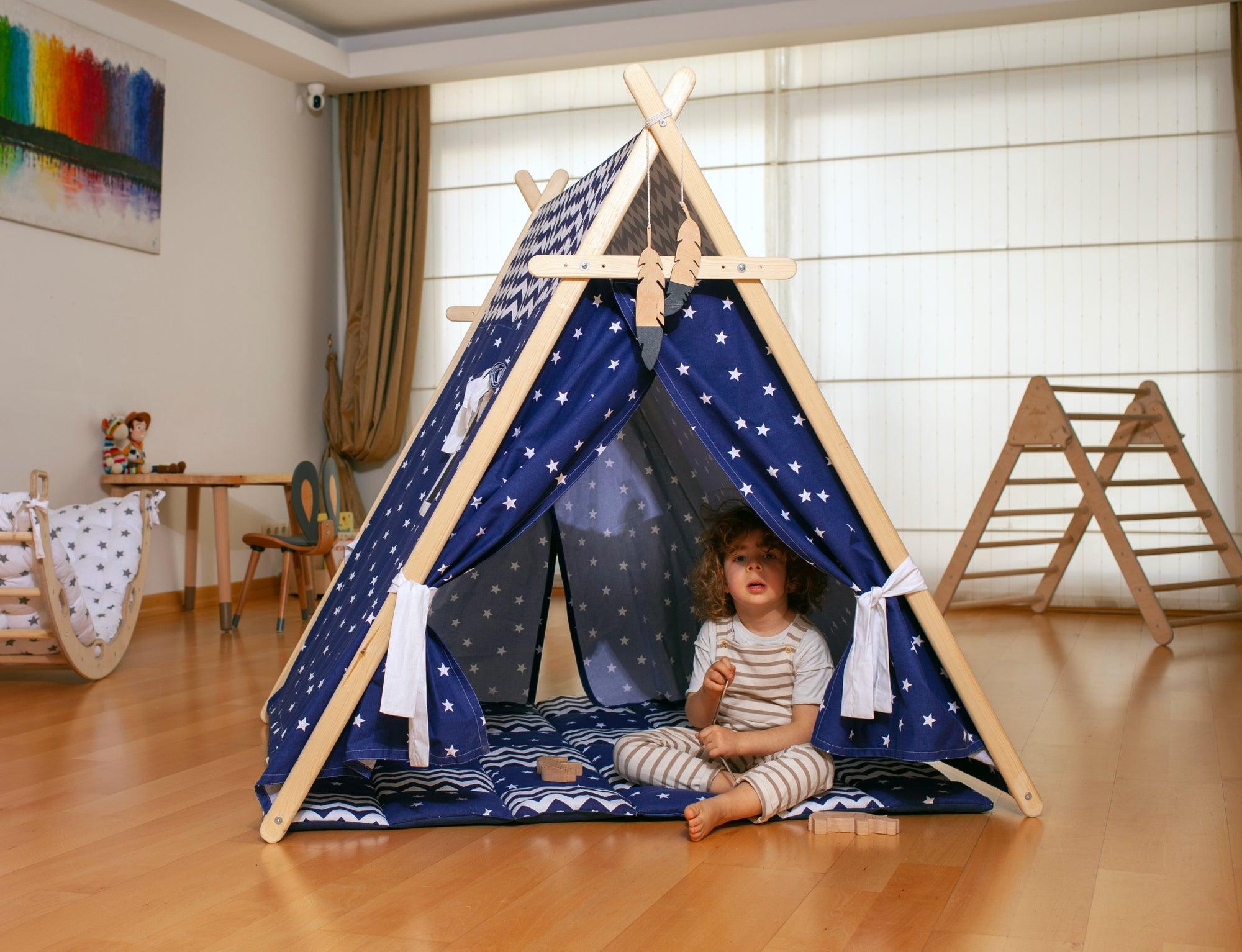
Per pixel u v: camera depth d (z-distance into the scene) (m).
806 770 1.94
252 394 5.41
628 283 1.94
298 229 5.73
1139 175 4.80
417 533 1.95
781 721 2.12
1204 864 1.68
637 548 2.83
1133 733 2.60
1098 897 1.55
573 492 2.80
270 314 5.53
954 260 5.00
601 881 1.62
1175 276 4.78
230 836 1.87
